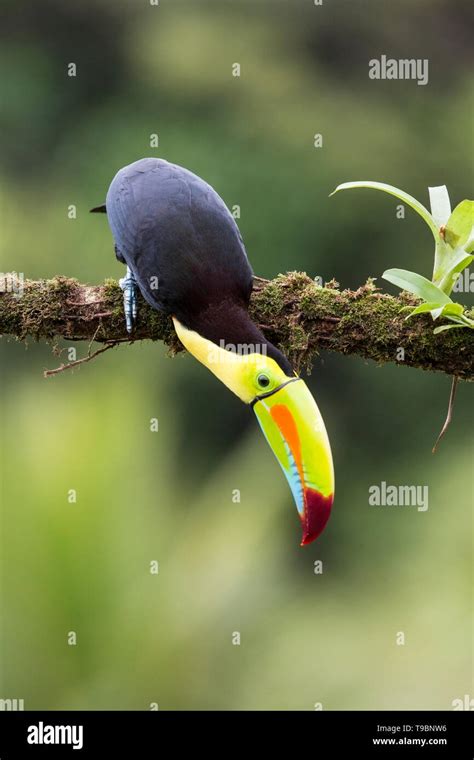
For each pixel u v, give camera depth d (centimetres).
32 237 2375
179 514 969
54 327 930
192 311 895
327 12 2600
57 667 889
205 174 2420
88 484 886
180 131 2489
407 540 2095
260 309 905
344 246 2403
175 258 905
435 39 2625
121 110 2559
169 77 2539
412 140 2505
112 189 966
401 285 831
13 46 2628
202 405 2330
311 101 2502
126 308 920
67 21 2611
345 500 2248
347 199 2405
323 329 893
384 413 2334
